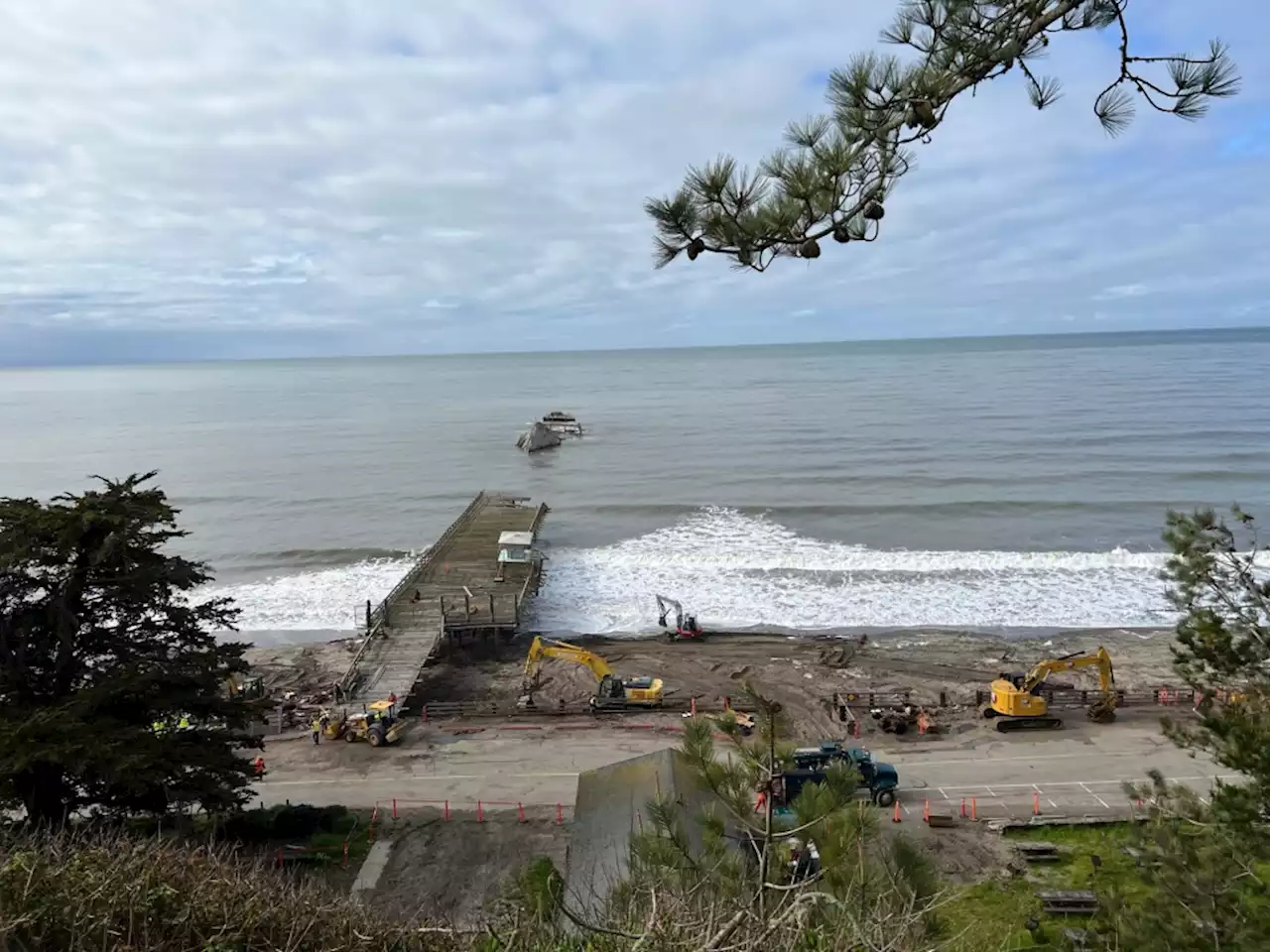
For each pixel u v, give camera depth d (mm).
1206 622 13438
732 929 6172
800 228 5953
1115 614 37906
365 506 63188
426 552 44312
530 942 8555
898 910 7004
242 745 19656
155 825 17688
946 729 26703
